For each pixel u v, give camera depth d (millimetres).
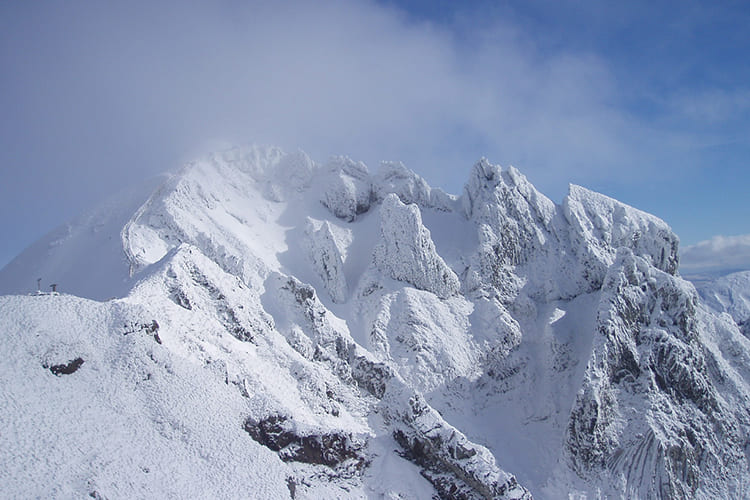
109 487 35125
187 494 38000
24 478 33000
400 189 115312
